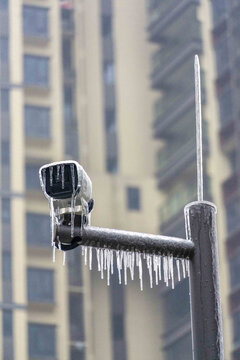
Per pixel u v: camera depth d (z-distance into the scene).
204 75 84.44
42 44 83.69
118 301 77.06
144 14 86.81
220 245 78.94
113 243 11.70
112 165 82.44
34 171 78.75
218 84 84.00
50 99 82.06
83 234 11.60
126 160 82.69
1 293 74.44
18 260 75.62
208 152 82.06
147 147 83.31
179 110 83.00
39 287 75.38
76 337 75.06
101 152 82.56
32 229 76.62
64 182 11.56
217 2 86.00
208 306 11.80
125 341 76.25
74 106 83.06
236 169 80.88
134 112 84.00
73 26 85.50
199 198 12.14
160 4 86.31
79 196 11.57
